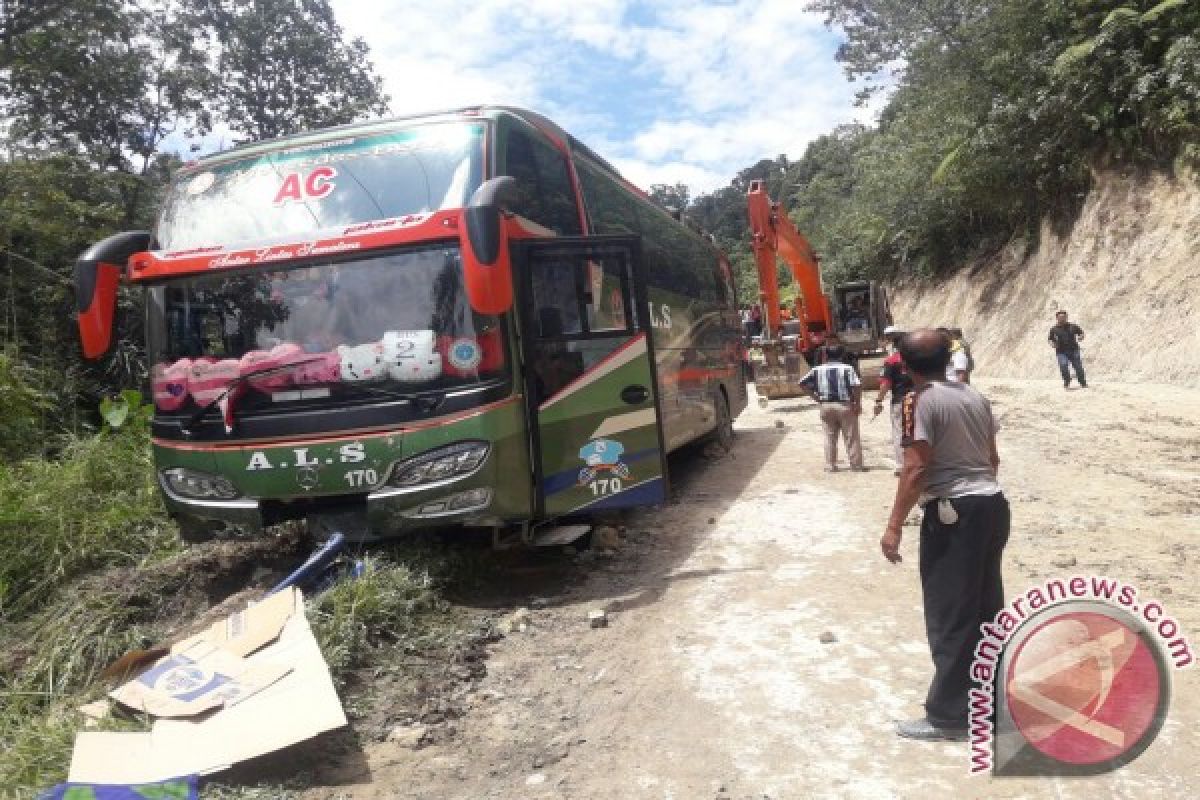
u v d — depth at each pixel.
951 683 3.84
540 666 5.10
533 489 6.27
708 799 3.58
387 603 5.41
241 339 6.21
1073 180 22.89
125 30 17.67
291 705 4.10
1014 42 22.53
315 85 25.34
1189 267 18.80
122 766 3.75
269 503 6.25
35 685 5.51
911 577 6.21
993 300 26.61
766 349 17.38
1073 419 13.57
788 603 5.85
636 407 6.75
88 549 7.09
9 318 13.55
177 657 4.67
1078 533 7.03
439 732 4.29
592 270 6.92
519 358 6.26
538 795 3.70
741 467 11.19
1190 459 10.02
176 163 19.30
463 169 6.25
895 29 25.50
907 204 31.34
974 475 3.76
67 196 14.78
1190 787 3.45
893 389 9.51
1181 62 18.45
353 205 6.30
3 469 8.53
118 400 11.93
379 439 5.92
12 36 16.34
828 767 3.76
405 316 5.98
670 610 5.89
